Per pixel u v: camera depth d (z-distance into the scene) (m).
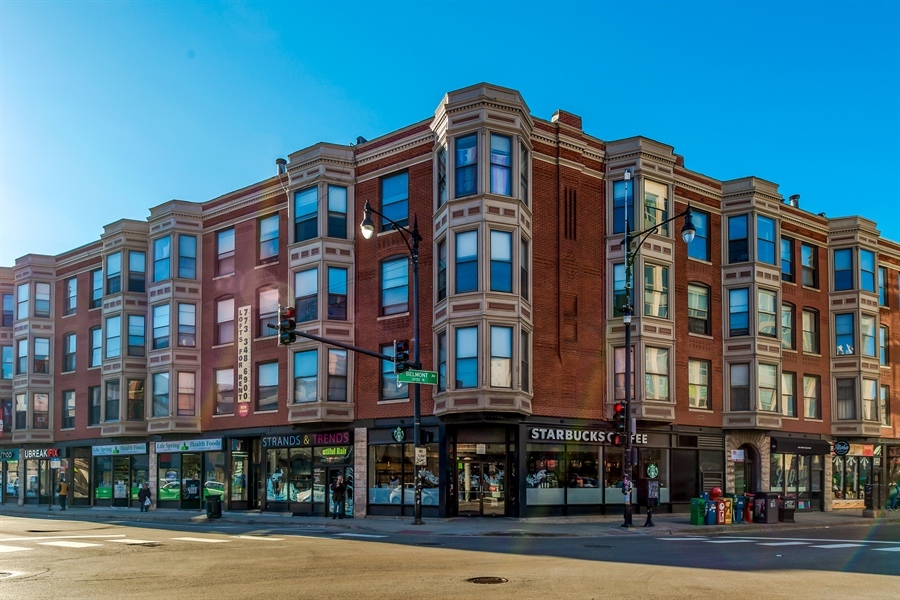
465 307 28.00
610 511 30.95
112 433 40.56
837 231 41.53
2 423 48.22
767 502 29.11
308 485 33.28
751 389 35.03
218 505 31.59
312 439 32.97
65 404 46.09
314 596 11.56
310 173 33.53
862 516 35.00
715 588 12.62
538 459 29.56
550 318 30.47
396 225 26.53
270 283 35.59
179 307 38.41
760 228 36.50
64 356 46.81
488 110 28.62
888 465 43.47
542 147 31.27
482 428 29.28
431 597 11.44
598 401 31.48
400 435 29.77
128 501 41.12
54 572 14.59
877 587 13.02
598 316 31.98
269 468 34.84
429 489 29.50
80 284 46.19
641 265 31.97
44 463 46.97
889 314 44.59
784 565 16.09
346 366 32.41
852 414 40.28
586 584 12.89
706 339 35.25
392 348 31.52
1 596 11.84
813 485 39.28
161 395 38.47
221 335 37.94
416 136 31.80
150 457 40.00
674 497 33.03
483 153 28.45
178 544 20.14
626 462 26.52
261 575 13.96
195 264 39.06
